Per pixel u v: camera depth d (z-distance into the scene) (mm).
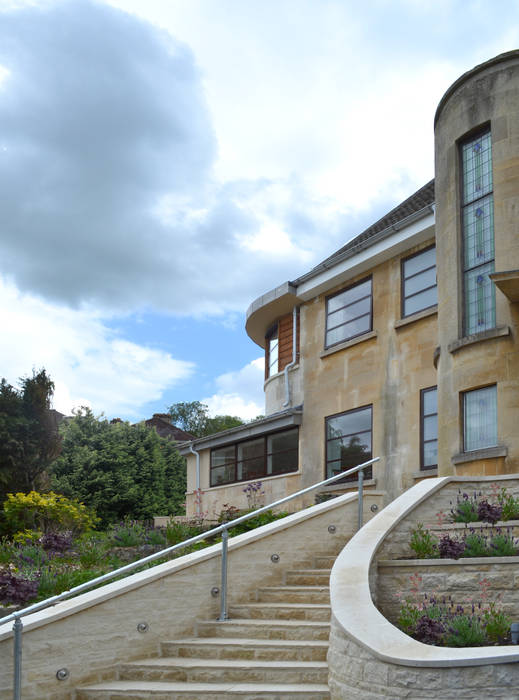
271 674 8297
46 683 8242
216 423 64062
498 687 6188
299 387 21688
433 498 10438
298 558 10898
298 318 22469
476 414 13008
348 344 19688
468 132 13930
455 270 13766
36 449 20625
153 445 35531
